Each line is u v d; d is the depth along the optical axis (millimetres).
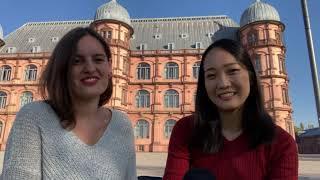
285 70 48438
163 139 48312
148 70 51688
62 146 2408
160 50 51906
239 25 55906
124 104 49312
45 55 52219
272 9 50500
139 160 34625
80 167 2408
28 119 2393
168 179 2795
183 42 53938
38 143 2371
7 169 2238
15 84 51250
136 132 49156
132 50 52719
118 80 48812
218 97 2762
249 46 49719
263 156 2676
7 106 50500
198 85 3016
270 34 49125
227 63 2713
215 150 2752
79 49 2734
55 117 2510
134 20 59938
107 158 2604
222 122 2891
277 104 46125
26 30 60531
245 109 2822
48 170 2334
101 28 51031
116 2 53562
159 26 58250
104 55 2887
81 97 2725
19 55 52438
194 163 2844
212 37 54250
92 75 2736
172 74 51219
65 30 60000
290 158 2613
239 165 2674
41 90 2684
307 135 72188
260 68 47875
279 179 2572
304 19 8961
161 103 49844
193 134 2850
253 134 2695
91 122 2771
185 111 48844
